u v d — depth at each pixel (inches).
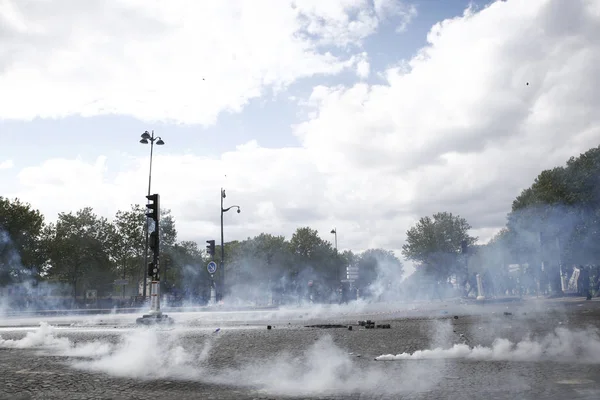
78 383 252.2
